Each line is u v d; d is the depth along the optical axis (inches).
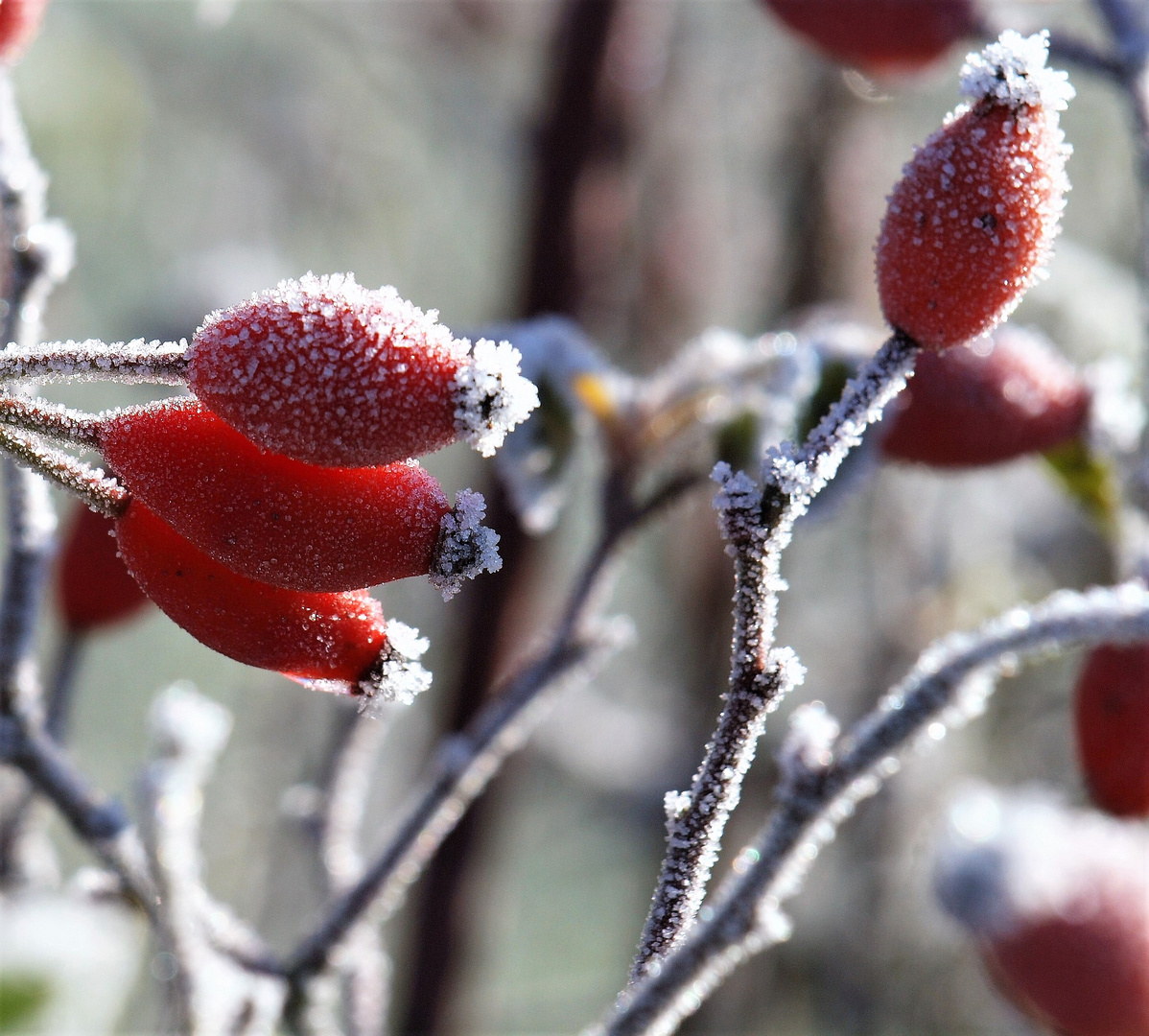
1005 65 13.9
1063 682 34.7
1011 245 13.9
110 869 15.9
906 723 14.5
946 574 34.9
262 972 16.2
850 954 35.9
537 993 51.9
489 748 16.3
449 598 13.5
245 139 51.3
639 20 31.6
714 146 39.1
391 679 13.8
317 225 51.9
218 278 42.5
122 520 13.8
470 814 29.2
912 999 35.3
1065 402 16.9
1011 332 17.1
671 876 14.1
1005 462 17.0
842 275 35.3
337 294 13.3
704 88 38.0
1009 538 34.7
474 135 48.7
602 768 39.4
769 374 17.1
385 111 50.5
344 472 13.5
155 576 13.7
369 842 41.1
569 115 29.5
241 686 45.8
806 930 36.4
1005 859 16.2
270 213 51.8
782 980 36.2
